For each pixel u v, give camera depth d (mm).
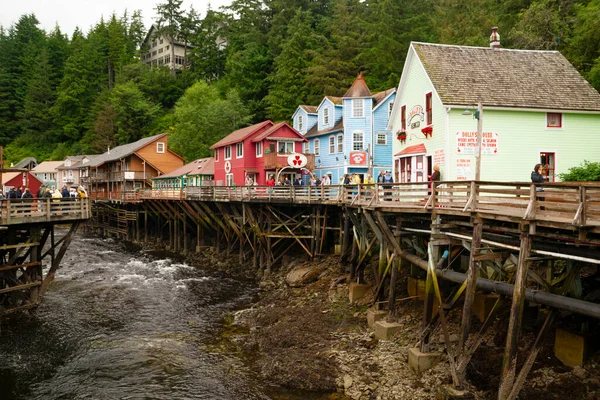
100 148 71688
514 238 9938
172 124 67688
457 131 18156
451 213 10578
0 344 15086
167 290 22203
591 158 19141
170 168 54906
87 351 14461
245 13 69688
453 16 43719
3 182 47969
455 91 18516
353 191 18047
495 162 18406
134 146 55000
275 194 24797
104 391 11852
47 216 18016
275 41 58344
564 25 29922
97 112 77188
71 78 82625
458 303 13102
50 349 14672
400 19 46906
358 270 17156
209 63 77312
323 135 35406
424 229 13219
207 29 82250
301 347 13836
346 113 32188
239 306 19328
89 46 87750
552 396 8938
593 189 7375
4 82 84438
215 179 42156
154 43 101875
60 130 82312
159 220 40531
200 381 12281
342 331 14570
